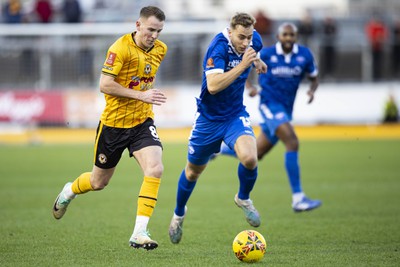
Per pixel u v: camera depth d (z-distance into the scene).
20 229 28.75
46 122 72.25
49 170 50.38
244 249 21.70
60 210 25.92
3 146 68.31
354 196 38.91
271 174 49.72
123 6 86.69
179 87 75.31
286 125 34.69
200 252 23.89
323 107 76.12
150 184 22.50
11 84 74.06
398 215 32.41
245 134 25.17
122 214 33.09
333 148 65.44
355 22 88.81
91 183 24.58
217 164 58.28
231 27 24.66
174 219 25.92
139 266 21.30
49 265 21.53
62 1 79.69
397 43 81.19
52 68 74.88
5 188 42.00
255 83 73.75
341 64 81.44
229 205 36.25
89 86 75.31
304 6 99.06
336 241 25.97
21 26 74.31
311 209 32.78
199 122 25.89
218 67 24.56
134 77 23.38
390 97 76.12
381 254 23.23
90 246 24.94
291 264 21.53
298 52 35.84
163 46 23.92
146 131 23.50
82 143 70.62
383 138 73.62
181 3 94.25
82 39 75.19
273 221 31.19
